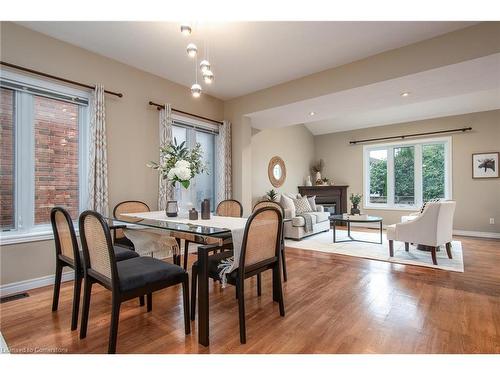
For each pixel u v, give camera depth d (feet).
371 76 10.71
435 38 9.36
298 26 8.64
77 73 9.80
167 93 12.92
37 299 7.79
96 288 8.66
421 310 7.18
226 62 11.16
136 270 5.58
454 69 9.41
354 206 17.80
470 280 9.50
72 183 9.91
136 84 11.65
